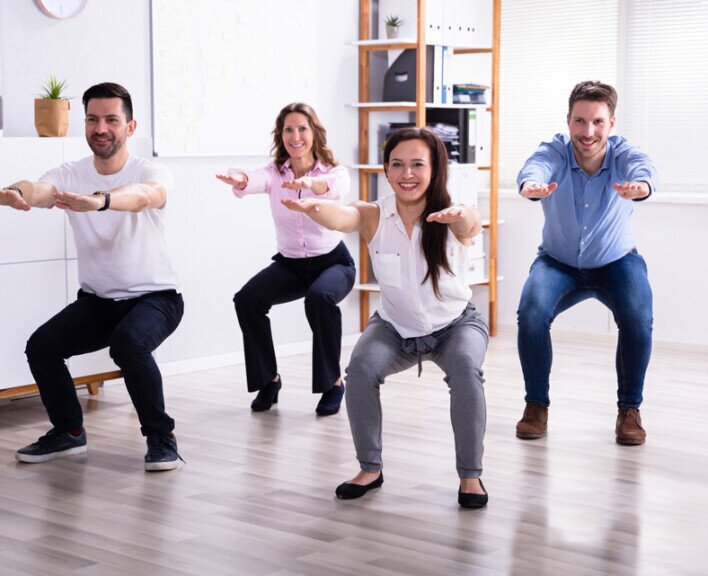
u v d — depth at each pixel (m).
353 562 2.70
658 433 4.09
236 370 5.42
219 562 2.70
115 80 4.91
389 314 3.23
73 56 4.74
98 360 4.64
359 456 3.29
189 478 3.47
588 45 6.40
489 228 6.50
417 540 2.87
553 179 4.02
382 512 3.11
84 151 4.43
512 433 4.06
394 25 6.04
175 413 4.41
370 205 3.20
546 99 6.58
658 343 6.07
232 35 5.40
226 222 5.49
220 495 3.28
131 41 4.97
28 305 4.34
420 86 5.87
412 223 3.12
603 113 3.86
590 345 6.12
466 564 2.69
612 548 2.82
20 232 4.29
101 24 4.84
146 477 3.49
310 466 3.61
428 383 4.95
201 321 5.42
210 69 5.30
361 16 6.11
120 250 3.68
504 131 6.75
